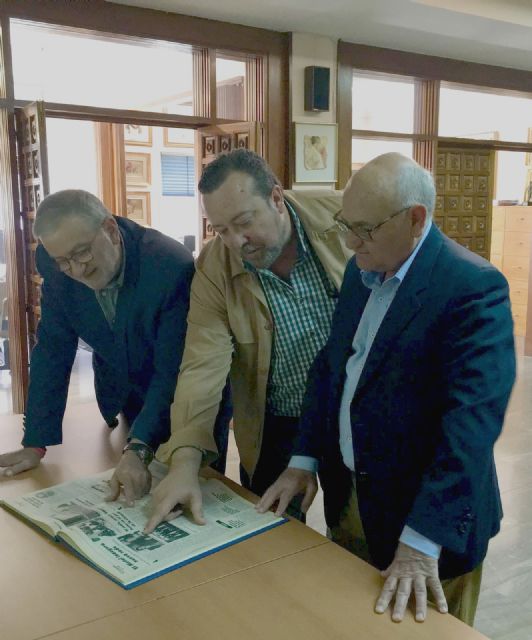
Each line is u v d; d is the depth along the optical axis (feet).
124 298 5.27
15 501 4.49
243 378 5.60
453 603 4.34
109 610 3.30
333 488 4.77
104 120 14.56
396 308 3.90
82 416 6.49
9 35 12.90
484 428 3.47
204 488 4.70
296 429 5.75
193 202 29.60
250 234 4.63
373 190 3.56
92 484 4.76
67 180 24.59
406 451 4.01
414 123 20.11
